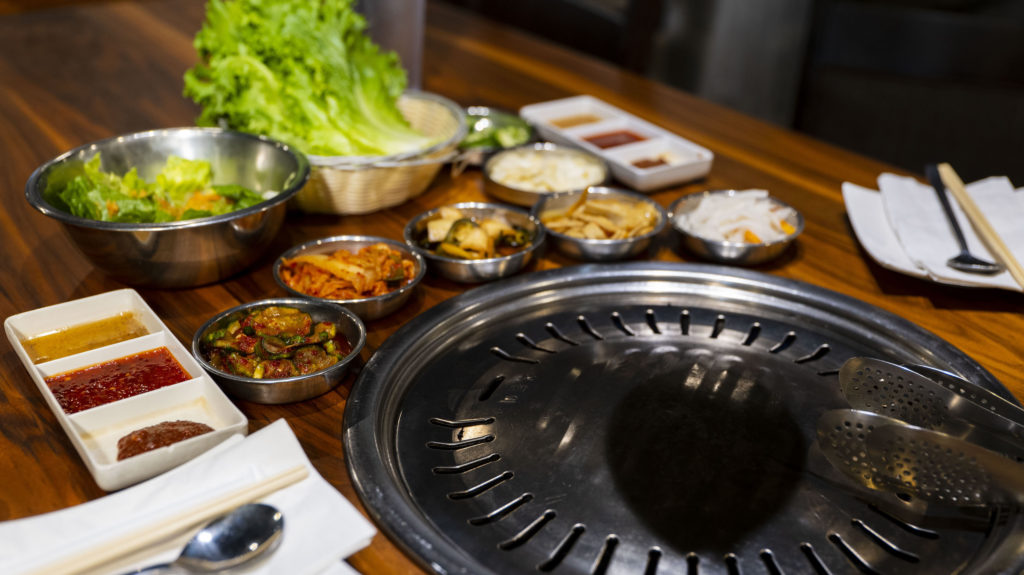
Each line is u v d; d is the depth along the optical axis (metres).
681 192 1.72
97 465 0.90
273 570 0.80
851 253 1.52
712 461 1.04
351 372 1.16
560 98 2.19
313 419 1.07
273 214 1.30
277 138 1.51
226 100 1.54
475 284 1.38
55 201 1.30
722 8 4.00
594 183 1.66
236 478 0.89
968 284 1.35
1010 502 0.94
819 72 3.38
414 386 1.16
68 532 0.83
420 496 0.97
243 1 1.50
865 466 0.98
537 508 0.97
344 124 1.52
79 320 1.18
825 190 1.76
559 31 3.36
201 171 1.43
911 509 0.98
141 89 2.09
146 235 1.19
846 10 3.26
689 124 2.07
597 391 1.16
